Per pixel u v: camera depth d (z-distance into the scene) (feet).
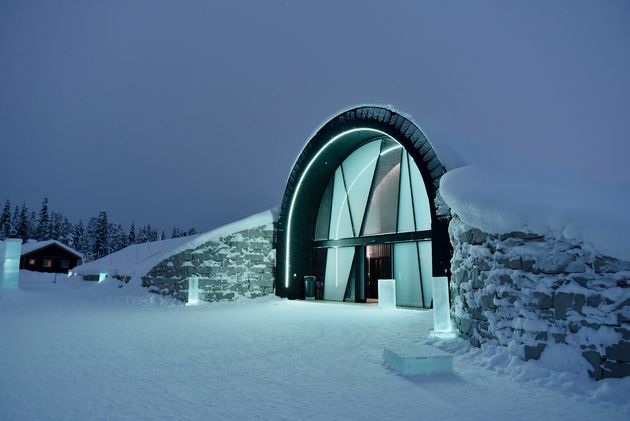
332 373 21.30
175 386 18.95
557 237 21.44
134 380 19.89
